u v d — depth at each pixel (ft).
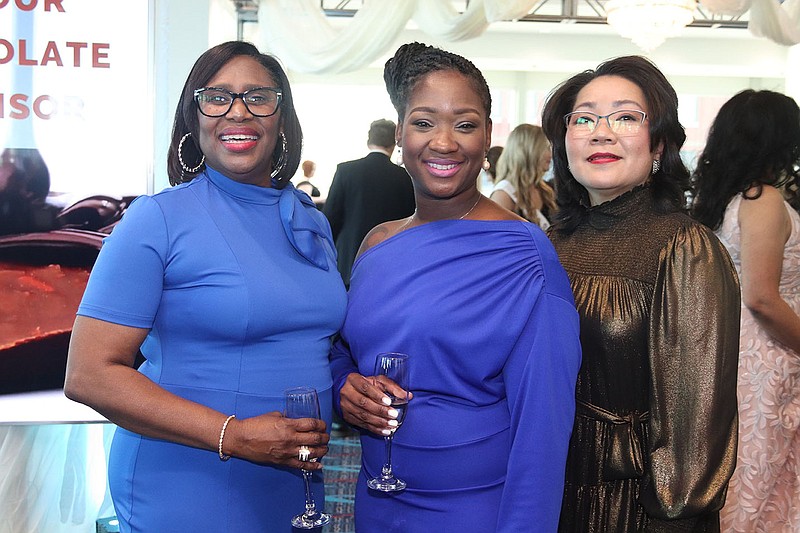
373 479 4.84
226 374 4.80
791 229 6.83
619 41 35.76
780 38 20.16
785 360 6.85
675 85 40.83
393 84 4.89
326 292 5.16
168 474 4.80
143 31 7.86
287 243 5.17
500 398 4.72
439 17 20.54
